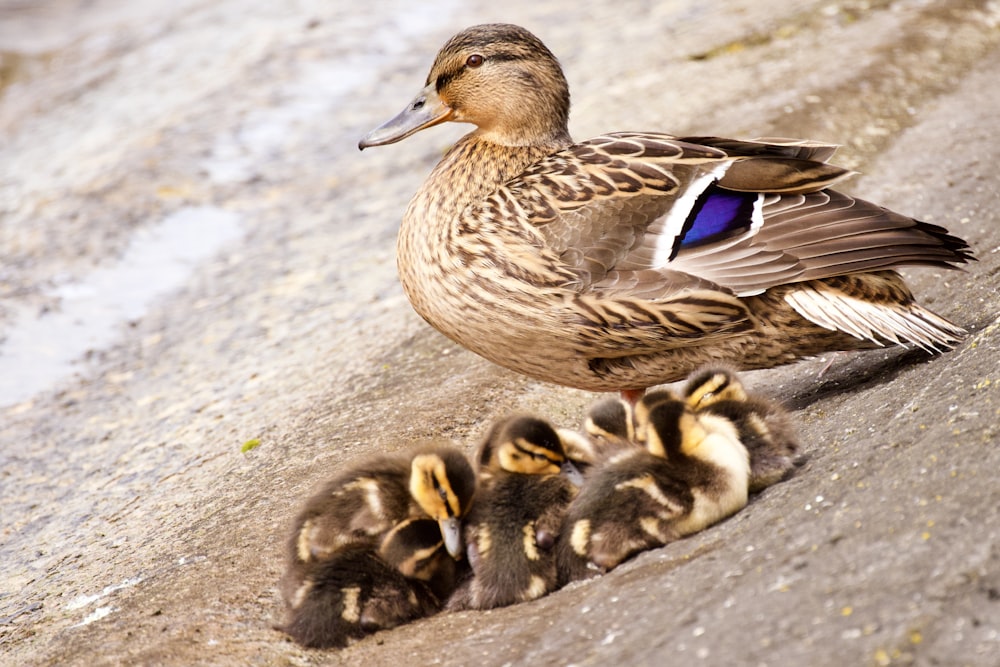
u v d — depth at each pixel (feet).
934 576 19.77
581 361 32.86
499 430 29.07
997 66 60.70
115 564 33.45
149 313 56.39
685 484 25.89
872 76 59.72
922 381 29.35
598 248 31.35
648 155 33.01
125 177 70.13
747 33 72.33
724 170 32.22
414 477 26.45
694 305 30.96
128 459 42.80
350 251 58.70
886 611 19.31
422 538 26.40
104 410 47.73
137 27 103.81
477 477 28.25
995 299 35.09
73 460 43.93
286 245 61.31
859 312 30.83
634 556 26.17
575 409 37.58
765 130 55.26
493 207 32.24
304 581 26.17
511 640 23.41
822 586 20.68
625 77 70.64
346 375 43.78
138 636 27.17
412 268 33.55
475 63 35.32
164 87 86.33
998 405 24.75
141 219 65.67
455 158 35.14
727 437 26.76
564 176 32.55
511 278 31.58
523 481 27.32
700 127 57.72
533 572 26.30
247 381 46.88
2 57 99.35
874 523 22.17
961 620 18.61
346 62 87.04
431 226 33.14
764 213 31.55
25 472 43.52
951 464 23.13
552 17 91.15
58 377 51.11
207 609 27.76
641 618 22.09
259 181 69.77
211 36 96.78
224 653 25.48
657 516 25.86
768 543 23.21
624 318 31.22
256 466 37.83
